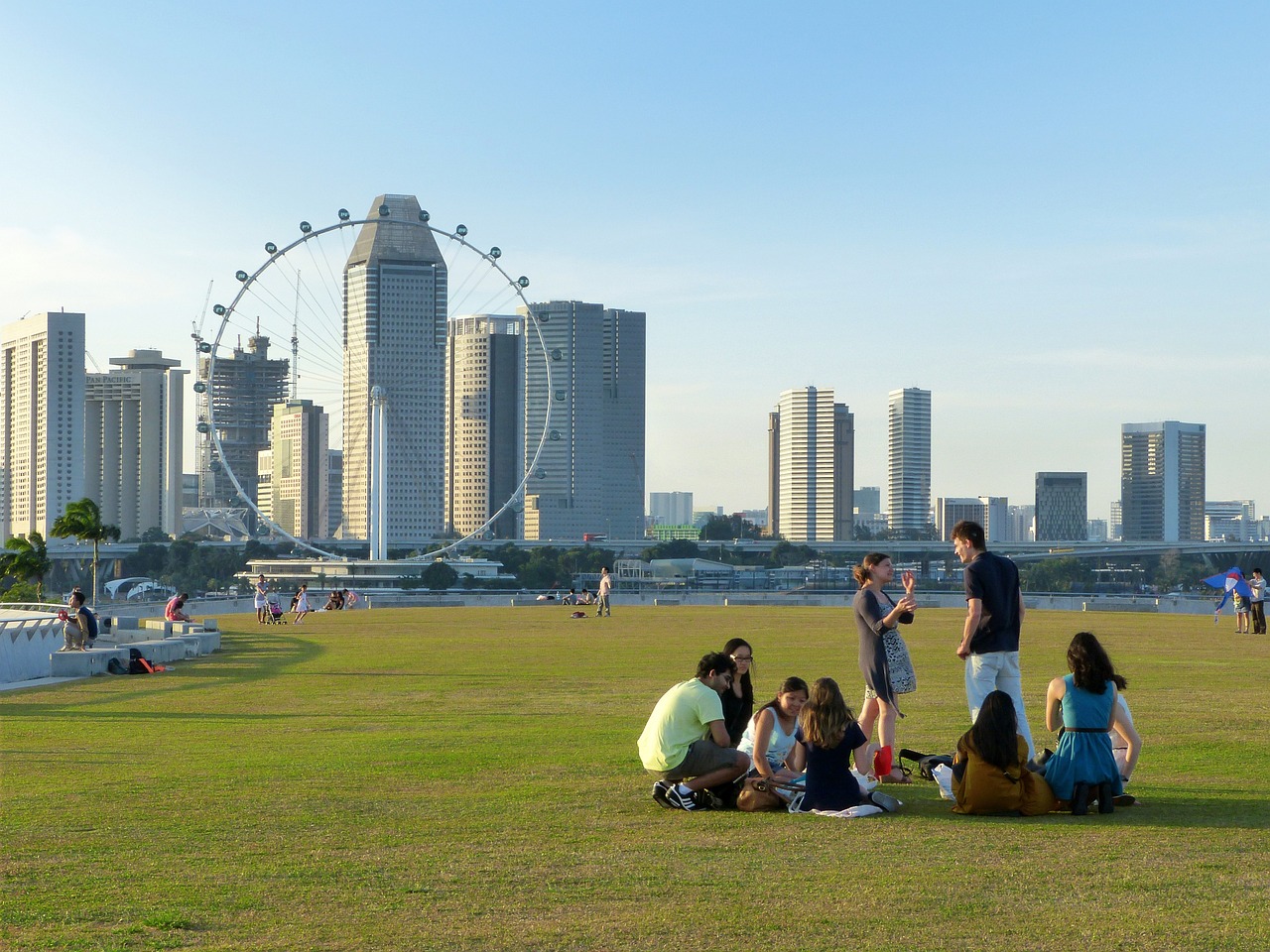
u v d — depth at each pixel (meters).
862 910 10.68
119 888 11.64
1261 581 55.06
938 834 13.82
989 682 17.19
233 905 11.02
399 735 22.83
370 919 10.58
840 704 15.20
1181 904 10.74
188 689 33.44
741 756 15.69
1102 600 111.25
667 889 11.47
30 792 16.73
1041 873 11.90
